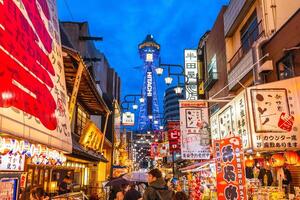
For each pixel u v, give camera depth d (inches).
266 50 594.6
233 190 342.3
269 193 384.8
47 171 530.0
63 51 435.2
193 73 1214.9
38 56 224.8
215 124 534.0
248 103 365.7
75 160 729.0
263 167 477.7
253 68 610.2
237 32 822.5
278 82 372.2
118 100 2102.6
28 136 175.8
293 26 496.1
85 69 494.0
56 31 312.5
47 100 229.5
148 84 7495.1
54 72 270.8
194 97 1197.7
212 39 1040.8
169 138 1060.5
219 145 364.2
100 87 1360.7
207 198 624.7
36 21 238.1
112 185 548.1
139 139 4293.8
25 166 394.3
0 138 188.1
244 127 378.3
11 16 180.7
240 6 738.8
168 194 265.4
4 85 150.7
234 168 347.6
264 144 349.4
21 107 170.7
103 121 1473.9
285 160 400.8
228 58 851.4
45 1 293.3
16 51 177.5
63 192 523.5
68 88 619.5
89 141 732.7
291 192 433.7
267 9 607.2
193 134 700.0
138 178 649.6
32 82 199.5
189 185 862.5
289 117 358.0
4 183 270.2
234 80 750.5
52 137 226.4
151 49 7736.2
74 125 766.5
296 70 484.7
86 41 1042.7
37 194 311.1
